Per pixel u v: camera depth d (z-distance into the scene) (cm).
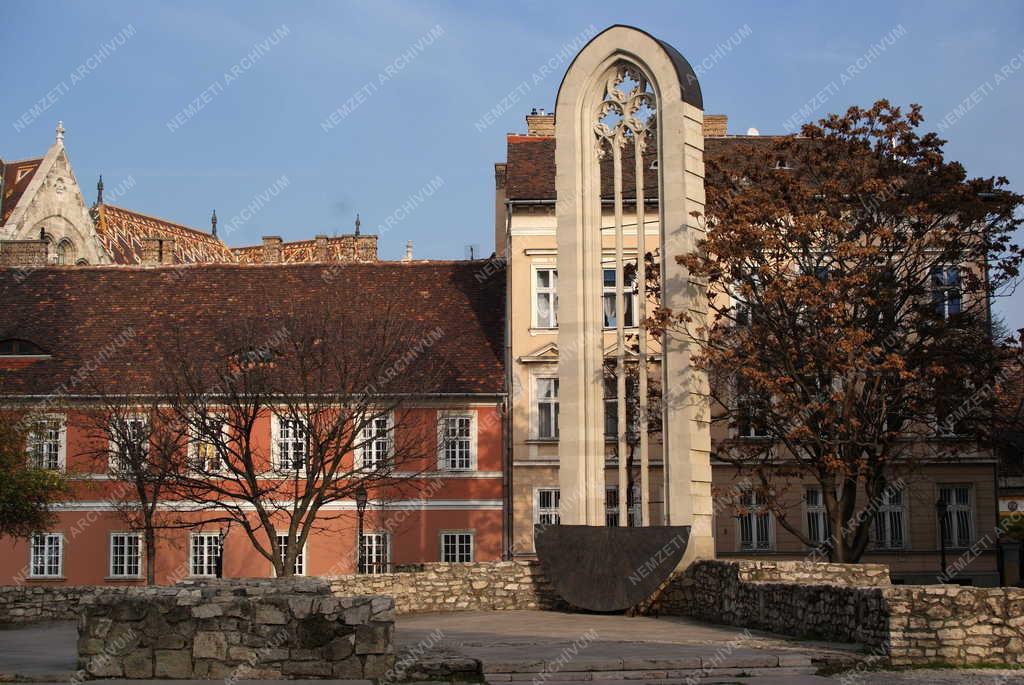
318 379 4503
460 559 4841
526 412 4878
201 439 4072
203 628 1831
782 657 1948
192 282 5484
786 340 3456
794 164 3806
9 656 2159
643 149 3306
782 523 3594
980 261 3988
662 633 2450
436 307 5259
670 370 3108
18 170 8019
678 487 3047
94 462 4859
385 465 4212
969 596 1927
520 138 5338
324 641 1838
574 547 3086
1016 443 4106
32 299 5419
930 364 3459
